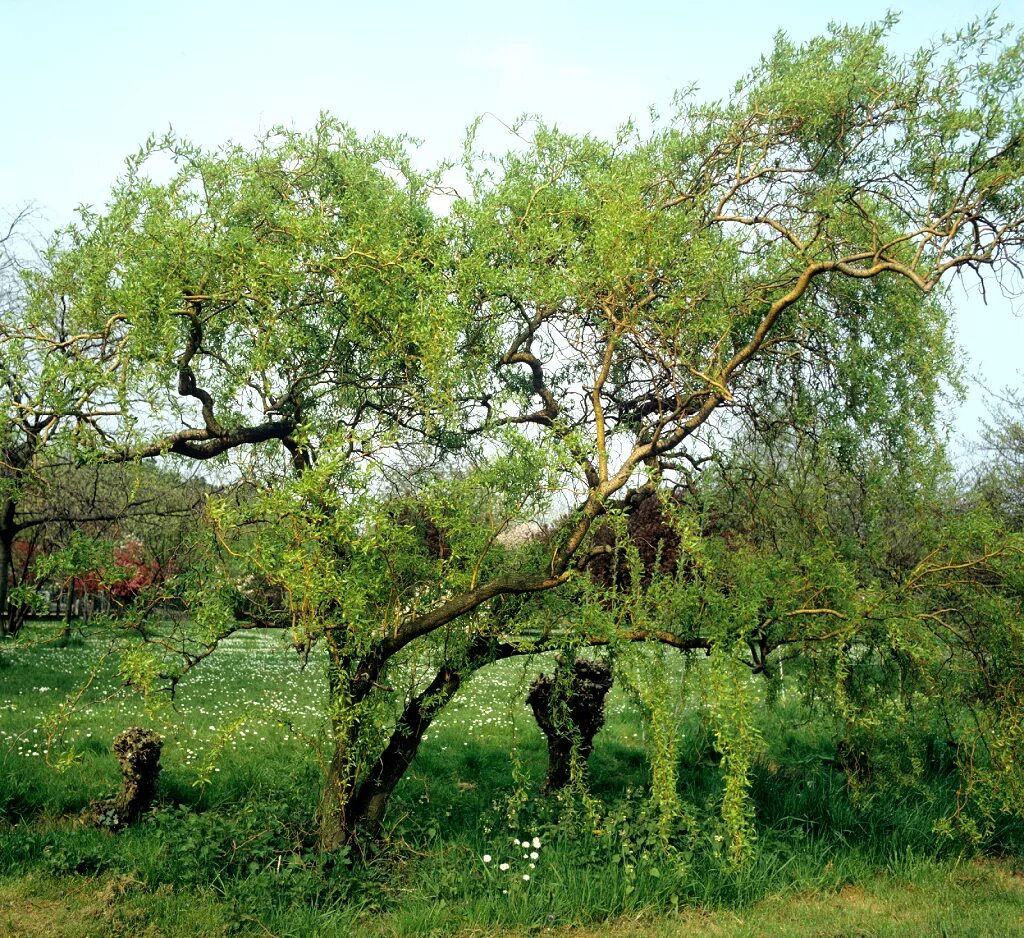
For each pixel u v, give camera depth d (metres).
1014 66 5.02
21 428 5.29
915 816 6.46
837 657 5.67
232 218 5.51
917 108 5.29
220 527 4.64
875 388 5.75
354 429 5.55
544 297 5.30
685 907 5.23
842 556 5.96
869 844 6.22
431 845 5.71
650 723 5.06
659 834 5.27
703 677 5.00
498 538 5.49
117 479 9.30
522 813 6.44
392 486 5.55
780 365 6.14
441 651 5.61
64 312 5.60
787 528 5.96
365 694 5.18
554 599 5.46
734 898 5.38
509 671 14.66
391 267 5.14
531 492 4.71
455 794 7.10
